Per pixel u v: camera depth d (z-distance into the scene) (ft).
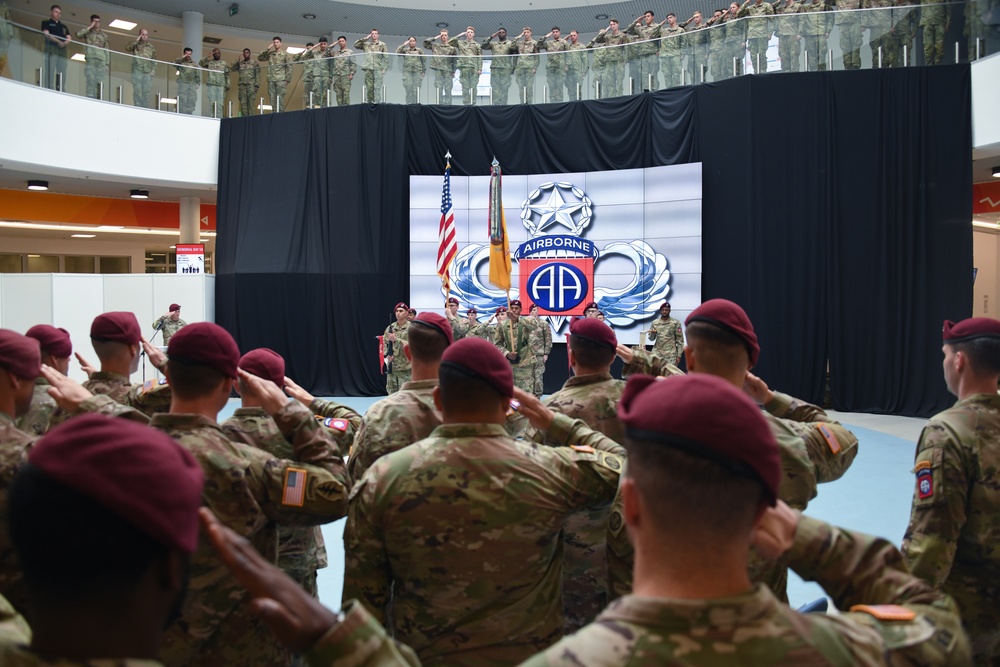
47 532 2.60
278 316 45.44
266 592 3.02
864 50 37.65
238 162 47.19
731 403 3.01
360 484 6.11
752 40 39.37
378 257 45.09
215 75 48.29
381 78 46.06
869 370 37.52
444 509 5.77
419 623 5.93
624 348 10.11
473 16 64.39
